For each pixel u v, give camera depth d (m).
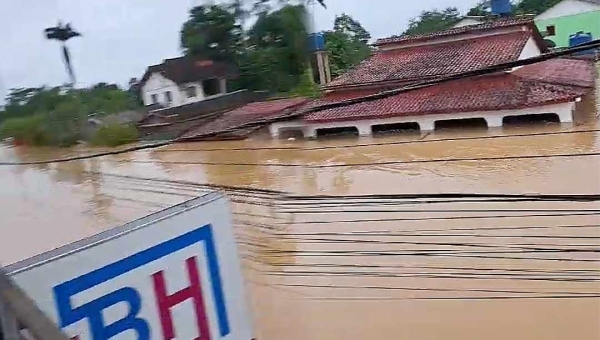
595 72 27.78
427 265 12.49
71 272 2.96
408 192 16.30
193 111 33.62
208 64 38.16
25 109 42.03
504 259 12.09
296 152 23.45
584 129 19.47
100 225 19.48
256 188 19.28
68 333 2.93
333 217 15.65
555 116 20.78
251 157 23.91
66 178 27.31
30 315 2.13
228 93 36.28
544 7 48.66
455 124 22.69
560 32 41.00
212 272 3.48
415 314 11.09
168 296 3.28
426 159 19.28
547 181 15.29
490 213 14.07
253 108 30.03
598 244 11.92
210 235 3.47
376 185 17.53
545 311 10.46
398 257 13.02
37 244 18.94
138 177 24.41
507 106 20.72
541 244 12.29
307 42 34.66
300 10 34.81
